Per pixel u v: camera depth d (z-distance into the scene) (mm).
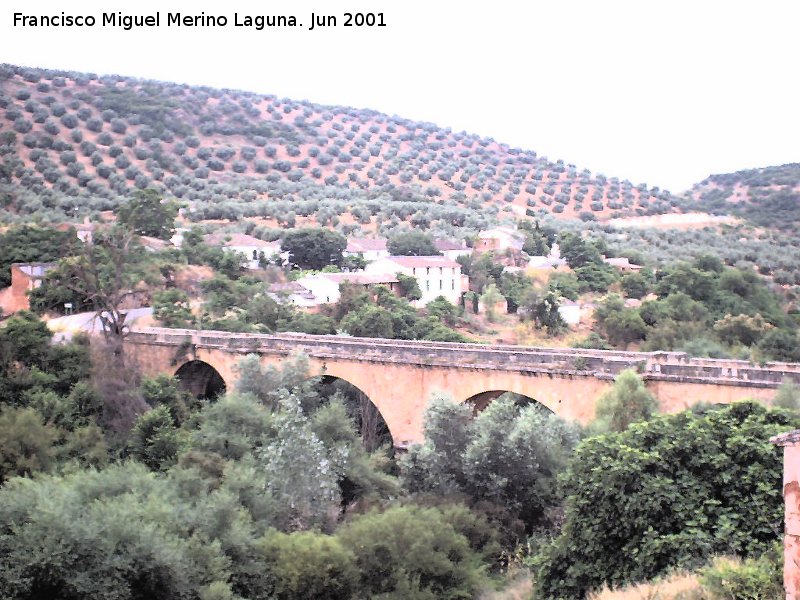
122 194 167000
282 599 35562
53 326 76875
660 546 26500
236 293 95688
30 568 31328
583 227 185125
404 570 36531
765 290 110188
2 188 148500
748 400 29500
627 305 106562
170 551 32625
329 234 126625
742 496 26750
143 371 74312
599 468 28547
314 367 62562
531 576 33750
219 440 50750
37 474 42594
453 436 46594
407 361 57031
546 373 50656
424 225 164125
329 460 46625
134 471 41438
